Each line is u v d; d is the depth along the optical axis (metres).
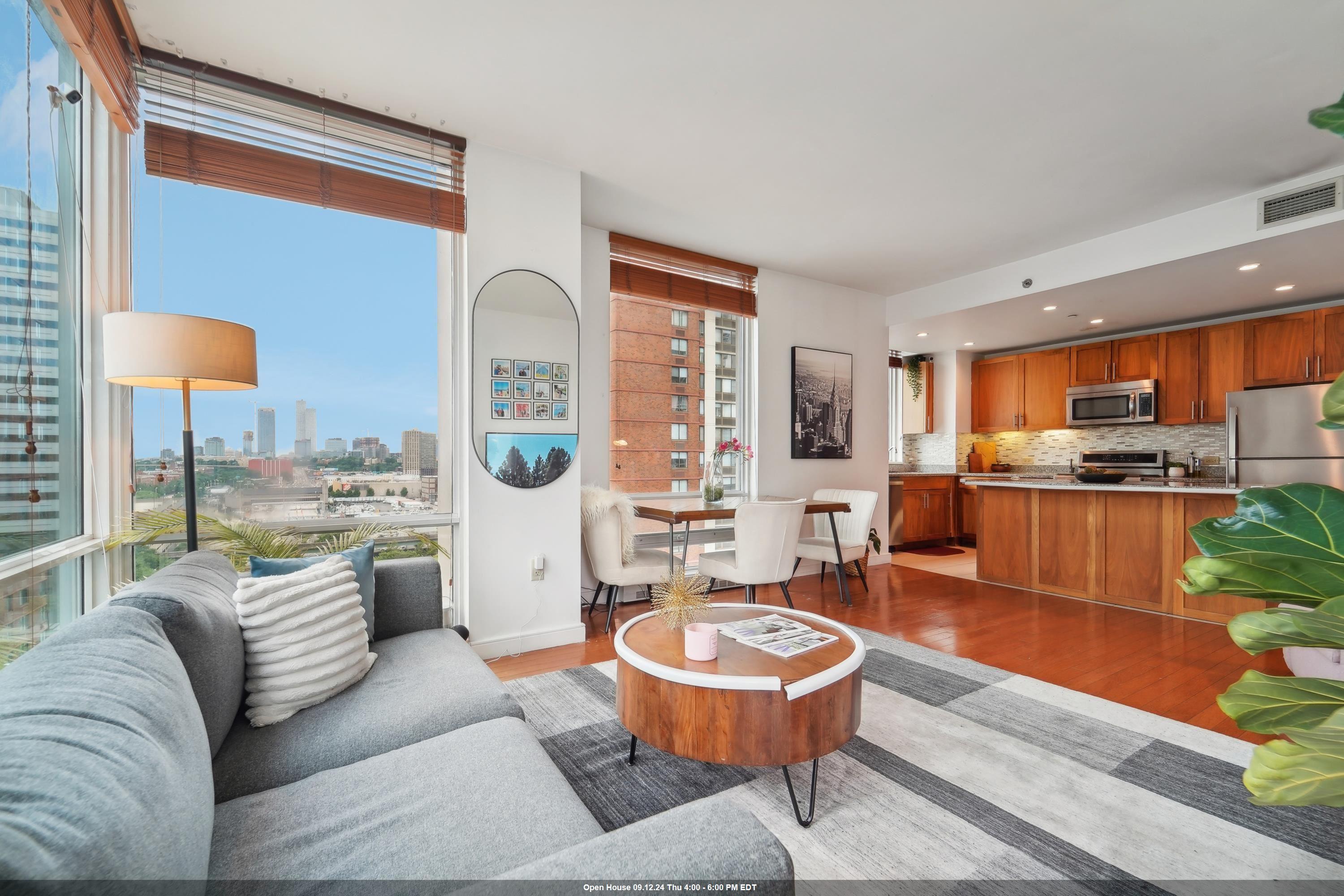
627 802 1.78
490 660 3.01
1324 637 0.44
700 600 2.15
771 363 4.98
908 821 1.69
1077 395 6.26
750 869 0.72
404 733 1.44
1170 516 3.95
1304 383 4.81
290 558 2.35
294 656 1.53
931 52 2.33
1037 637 3.41
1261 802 0.43
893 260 4.74
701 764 2.00
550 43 2.29
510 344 3.09
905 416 7.45
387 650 1.96
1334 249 3.65
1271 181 3.38
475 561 2.99
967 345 6.85
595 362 4.08
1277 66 2.40
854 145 3.02
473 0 2.07
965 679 2.75
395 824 1.07
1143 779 1.91
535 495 3.16
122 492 2.21
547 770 1.26
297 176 2.61
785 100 2.65
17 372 1.65
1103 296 4.73
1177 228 3.85
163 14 2.13
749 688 1.61
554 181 3.21
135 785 0.69
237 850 0.99
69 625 1.01
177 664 1.09
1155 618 3.81
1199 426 5.76
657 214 3.87
